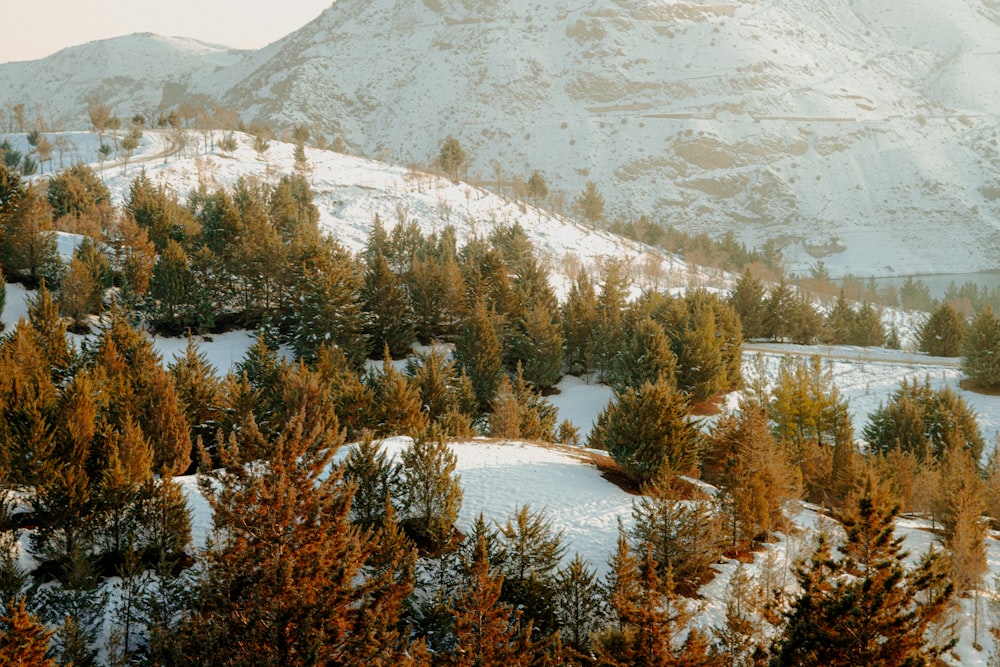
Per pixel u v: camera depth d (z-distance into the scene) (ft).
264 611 53.88
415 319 246.47
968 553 87.04
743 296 310.04
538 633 71.05
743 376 243.40
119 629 65.51
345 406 128.47
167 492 77.61
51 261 222.28
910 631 55.72
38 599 64.23
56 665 54.29
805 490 125.39
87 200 307.17
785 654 54.39
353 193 508.94
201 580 60.49
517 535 78.13
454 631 62.59
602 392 230.68
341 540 59.77
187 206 352.49
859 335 330.34
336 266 219.82
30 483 84.94
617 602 65.36
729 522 94.17
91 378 120.67
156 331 216.33
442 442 92.38
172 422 107.96
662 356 196.03
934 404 168.55
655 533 83.25
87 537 75.15
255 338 219.61
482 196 564.71
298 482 59.31
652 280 439.63
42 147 497.46
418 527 87.92
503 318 237.25
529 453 123.65
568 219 603.26
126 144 492.95
